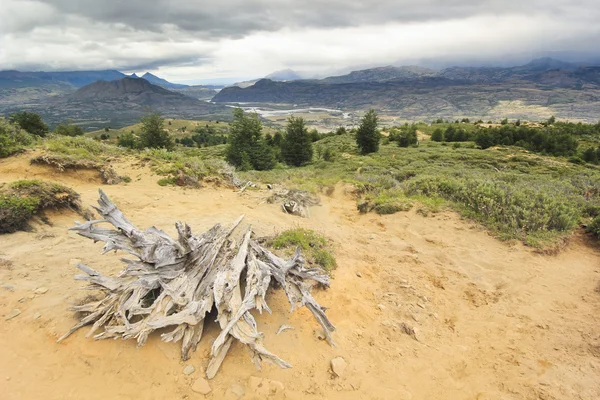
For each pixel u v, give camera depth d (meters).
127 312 3.75
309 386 3.45
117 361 3.37
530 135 52.28
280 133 48.56
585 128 69.44
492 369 3.92
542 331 4.56
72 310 3.84
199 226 7.09
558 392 3.54
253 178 16.00
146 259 3.84
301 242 6.42
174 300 3.66
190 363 3.47
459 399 3.50
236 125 27.34
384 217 9.49
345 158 36.91
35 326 3.61
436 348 4.25
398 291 5.55
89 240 5.67
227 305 3.68
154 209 8.25
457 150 42.22
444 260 6.77
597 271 6.22
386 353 4.08
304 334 4.16
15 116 28.25
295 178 16.91
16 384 3.00
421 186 11.69
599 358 4.03
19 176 8.84
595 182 12.10
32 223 5.80
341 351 3.99
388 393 3.49
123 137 40.56
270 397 3.26
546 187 10.59
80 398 3.00
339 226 8.91
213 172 12.57
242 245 4.86
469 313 5.04
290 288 4.40
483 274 6.17
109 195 8.80
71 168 9.68
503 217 8.30
